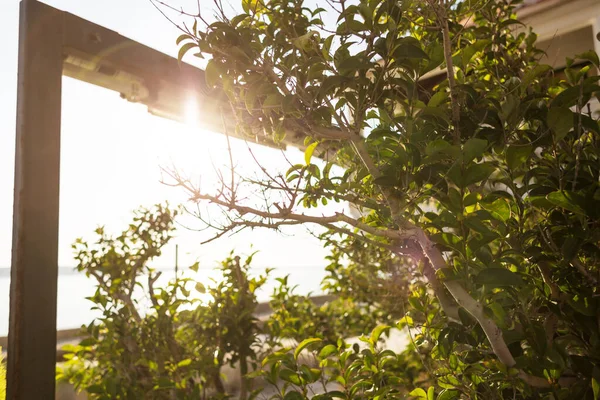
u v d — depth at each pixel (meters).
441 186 1.40
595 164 1.45
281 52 1.61
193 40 1.50
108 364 3.55
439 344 1.59
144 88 2.45
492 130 1.53
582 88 1.37
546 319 1.55
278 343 3.51
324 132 1.45
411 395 1.75
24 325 1.96
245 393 3.19
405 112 1.68
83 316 4.17
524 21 4.10
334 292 4.67
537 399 1.40
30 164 2.04
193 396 2.66
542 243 1.56
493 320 1.29
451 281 1.29
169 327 3.48
